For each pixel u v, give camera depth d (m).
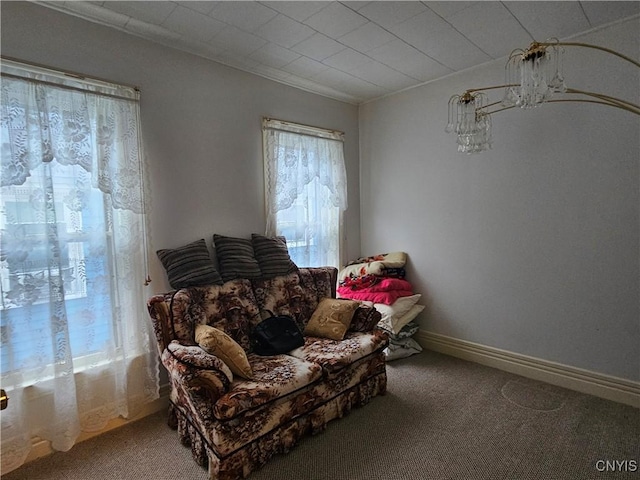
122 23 2.18
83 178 2.04
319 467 1.85
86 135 2.02
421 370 2.98
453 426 2.18
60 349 1.90
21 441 1.81
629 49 2.26
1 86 1.76
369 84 3.30
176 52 2.49
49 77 1.94
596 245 2.46
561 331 2.65
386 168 3.68
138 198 2.24
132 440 2.09
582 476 1.75
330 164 3.52
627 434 2.07
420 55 2.72
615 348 2.42
